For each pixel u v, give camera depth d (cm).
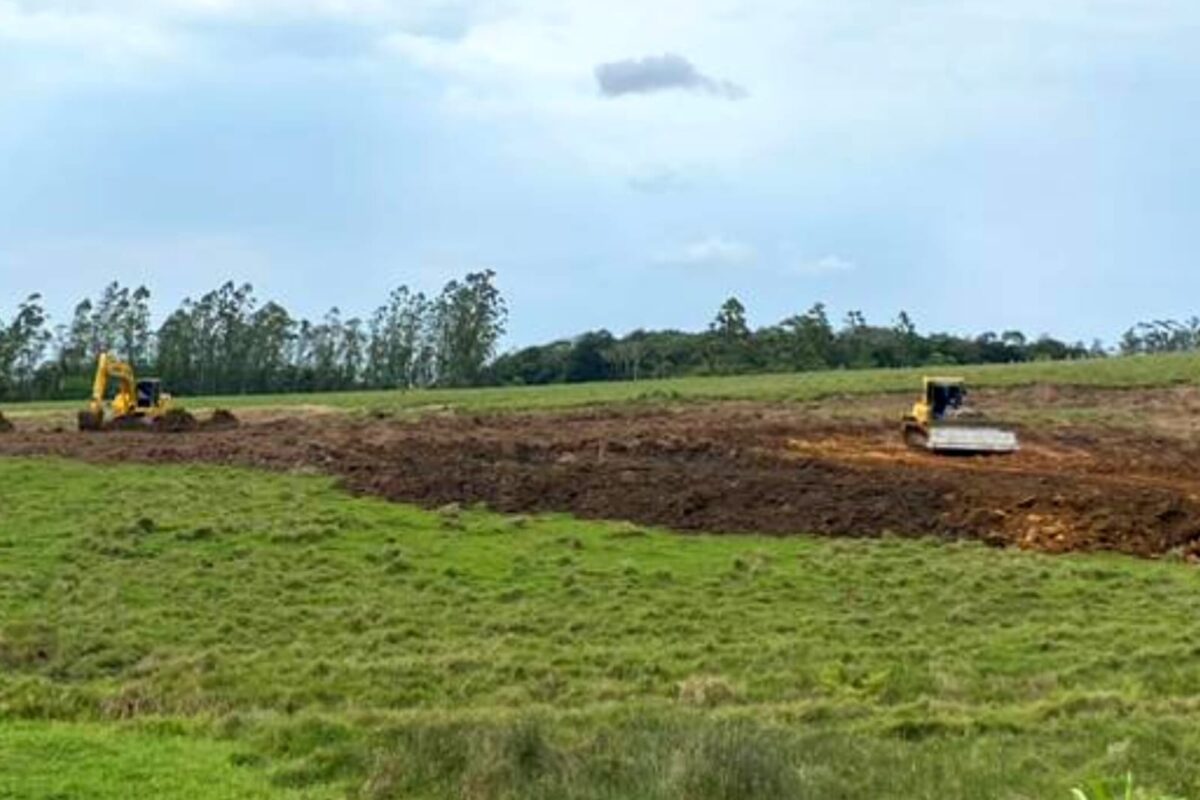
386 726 1271
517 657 1714
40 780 1094
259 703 1527
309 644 1780
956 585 2045
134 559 2150
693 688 1549
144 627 1839
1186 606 1938
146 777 1122
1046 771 1185
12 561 2130
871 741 1278
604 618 1894
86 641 1773
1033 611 1928
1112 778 1141
